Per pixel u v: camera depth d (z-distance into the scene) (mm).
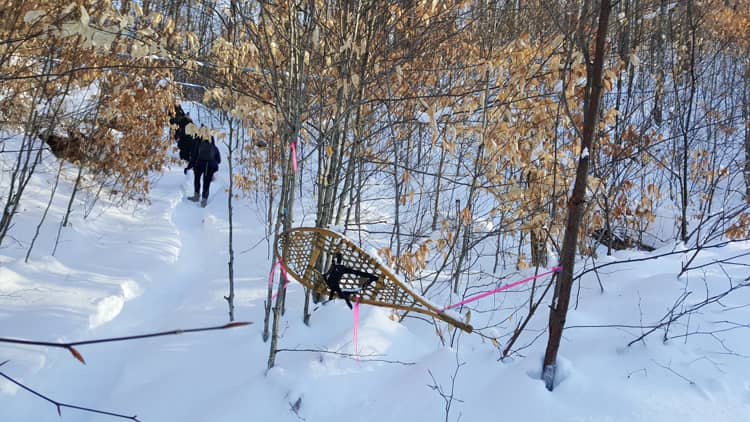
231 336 4613
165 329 4996
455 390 3611
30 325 4488
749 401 3330
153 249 7066
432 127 4309
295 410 3646
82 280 5680
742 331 3865
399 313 5086
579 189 3414
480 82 5441
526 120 5492
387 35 4879
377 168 5617
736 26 9562
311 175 8516
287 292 5652
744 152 9484
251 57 5156
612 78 5012
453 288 5824
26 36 4336
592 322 4309
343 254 3582
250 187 9383
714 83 9805
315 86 5062
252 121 5695
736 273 4648
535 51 5094
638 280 4777
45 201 7391
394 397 3686
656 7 5711
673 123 8492
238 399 3670
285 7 4449
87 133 7516
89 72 5910
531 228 5129
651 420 3178
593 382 3529
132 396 3965
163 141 9008
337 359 4035
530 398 3369
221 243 7875
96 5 4699
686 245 5887
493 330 4590
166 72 7090
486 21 5859
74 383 4098
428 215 7812
